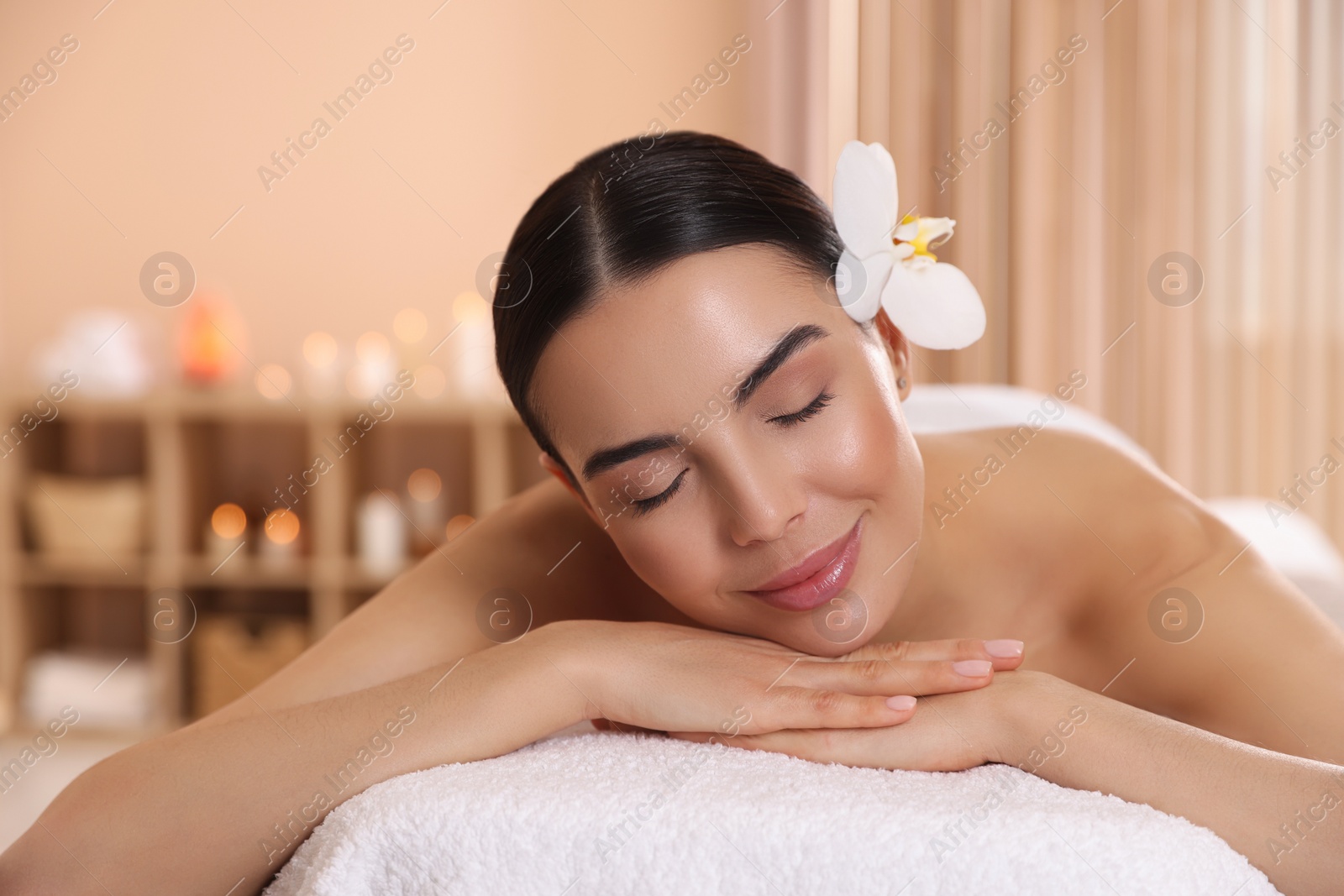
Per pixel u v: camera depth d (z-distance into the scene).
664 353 0.60
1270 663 0.71
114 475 3.04
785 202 0.65
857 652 0.67
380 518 2.85
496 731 0.62
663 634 0.67
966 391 1.66
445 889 0.50
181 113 2.86
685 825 0.49
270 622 2.84
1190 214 2.50
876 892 0.47
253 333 2.89
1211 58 2.51
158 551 2.82
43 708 2.74
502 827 0.50
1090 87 2.40
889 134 2.31
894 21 2.30
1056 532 0.85
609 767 0.56
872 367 0.66
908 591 0.83
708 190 0.62
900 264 0.71
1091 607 0.83
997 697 0.59
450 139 2.79
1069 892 0.46
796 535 0.63
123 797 0.60
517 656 0.66
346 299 2.87
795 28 2.23
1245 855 0.51
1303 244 2.56
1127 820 0.48
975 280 2.36
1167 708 0.77
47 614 2.97
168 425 2.82
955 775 0.56
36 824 0.60
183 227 2.88
